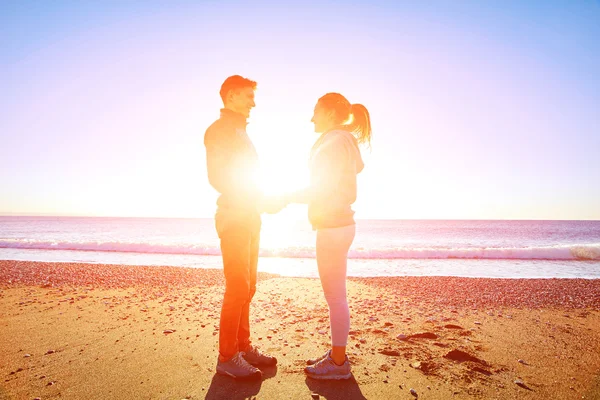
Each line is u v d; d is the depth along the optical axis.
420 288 6.78
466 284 7.29
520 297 5.79
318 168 2.17
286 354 2.88
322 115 2.39
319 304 5.04
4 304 5.01
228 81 2.39
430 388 2.22
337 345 2.30
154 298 5.59
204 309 4.74
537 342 3.26
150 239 31.11
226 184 2.28
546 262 13.39
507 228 69.88
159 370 2.49
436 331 3.65
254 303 5.11
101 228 56.75
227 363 2.34
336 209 2.20
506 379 2.38
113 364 2.61
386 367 2.58
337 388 2.21
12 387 2.21
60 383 2.27
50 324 3.85
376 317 4.30
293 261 13.45
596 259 14.27
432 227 75.38
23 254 15.73
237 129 2.37
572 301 5.46
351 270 11.23
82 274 8.44
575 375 2.46
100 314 4.39
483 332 3.62
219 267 11.40
